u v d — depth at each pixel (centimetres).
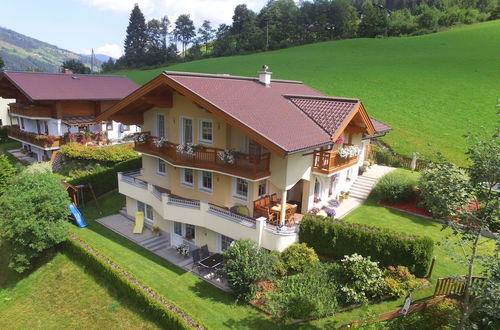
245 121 1579
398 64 5997
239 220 1748
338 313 1402
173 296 1603
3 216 2083
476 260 1117
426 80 4997
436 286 1385
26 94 3191
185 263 1923
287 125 1741
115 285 1766
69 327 1667
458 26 9050
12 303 1925
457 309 1316
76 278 1930
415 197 2259
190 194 2131
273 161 1736
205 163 1862
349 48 8000
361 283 1431
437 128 3619
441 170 1166
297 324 1377
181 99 1997
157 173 2423
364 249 1583
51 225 2097
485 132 1165
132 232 2316
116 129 3906
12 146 4378
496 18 9156
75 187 2589
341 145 2141
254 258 1553
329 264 1600
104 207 2728
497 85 4522
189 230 2138
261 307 1489
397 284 1440
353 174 2533
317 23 11606
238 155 1730
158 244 2161
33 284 2005
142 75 8381
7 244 2283
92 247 2025
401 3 12950
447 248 1220
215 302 1555
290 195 2155
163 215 2003
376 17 9819
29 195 2094
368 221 2042
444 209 1138
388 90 4778
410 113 4019
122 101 2055
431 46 6988
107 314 1655
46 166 3048
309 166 1903
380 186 2319
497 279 1043
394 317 1324
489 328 1268
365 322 1273
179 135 2058
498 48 6044
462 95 4350
